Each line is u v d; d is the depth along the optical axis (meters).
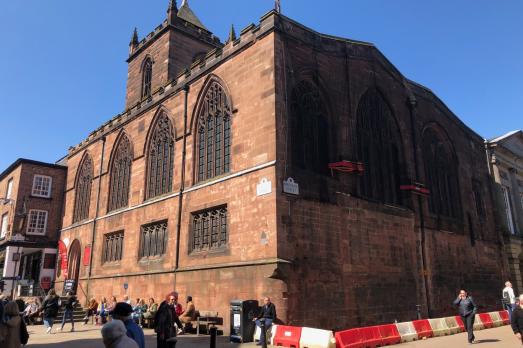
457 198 33.97
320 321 19.84
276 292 18.64
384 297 23.59
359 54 27.31
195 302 22.70
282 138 20.83
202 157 25.80
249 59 23.12
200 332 20.91
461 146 36.12
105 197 34.75
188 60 38.53
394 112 29.30
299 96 23.22
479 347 15.91
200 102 26.58
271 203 19.78
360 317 21.84
